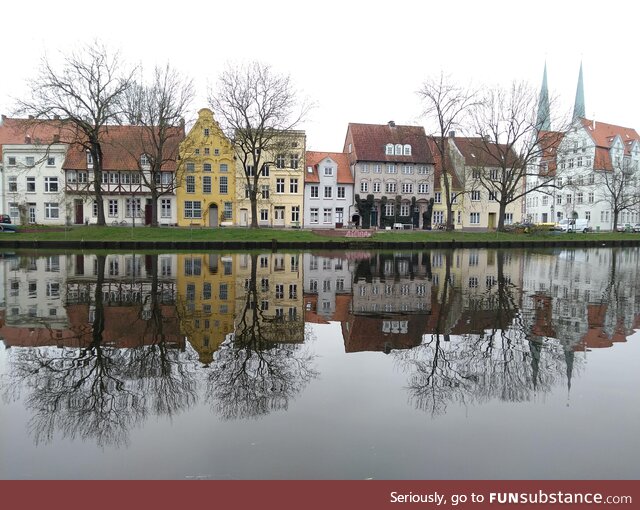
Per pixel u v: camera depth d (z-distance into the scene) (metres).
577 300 15.16
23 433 5.90
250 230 44.00
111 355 8.81
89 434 5.89
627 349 9.55
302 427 6.07
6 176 58.12
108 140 57.00
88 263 25.97
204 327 11.02
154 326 11.05
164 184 57.41
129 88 44.69
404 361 8.70
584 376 7.95
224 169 59.34
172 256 31.16
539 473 5.12
